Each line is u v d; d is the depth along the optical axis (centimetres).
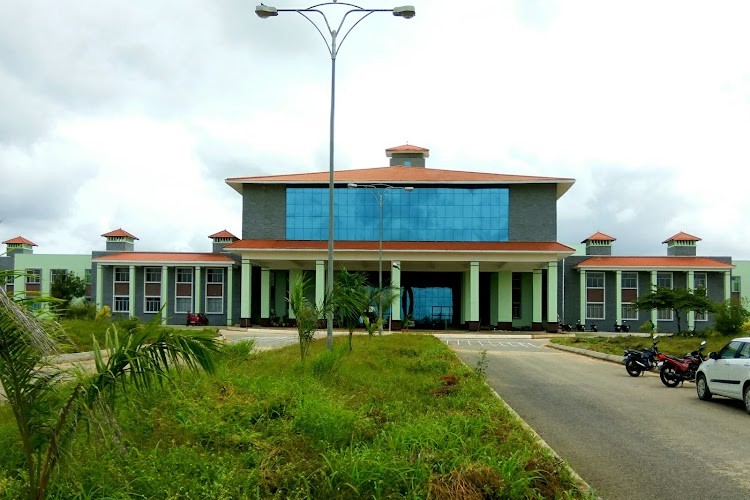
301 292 1644
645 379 1881
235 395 973
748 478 735
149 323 520
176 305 6406
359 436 745
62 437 479
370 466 577
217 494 524
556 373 2030
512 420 914
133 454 621
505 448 712
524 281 6438
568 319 6406
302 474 557
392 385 1252
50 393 496
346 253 5575
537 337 4988
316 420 763
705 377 1405
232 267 6381
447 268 6312
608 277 6359
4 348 453
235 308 6375
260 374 1278
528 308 6400
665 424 1092
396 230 6125
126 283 6469
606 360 2664
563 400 1384
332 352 1711
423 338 3506
